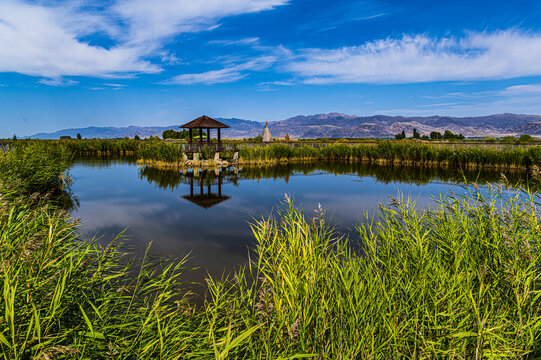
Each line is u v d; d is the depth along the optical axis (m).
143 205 10.68
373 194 12.65
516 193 2.87
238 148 30.59
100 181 16.50
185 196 12.40
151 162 26.69
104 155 39.22
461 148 25.14
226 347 1.51
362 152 31.22
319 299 2.21
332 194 12.77
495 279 2.27
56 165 12.61
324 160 33.50
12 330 1.38
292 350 1.86
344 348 2.03
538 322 1.74
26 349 1.49
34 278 1.75
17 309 1.67
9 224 2.46
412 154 27.80
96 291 2.46
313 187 14.68
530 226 2.43
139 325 2.32
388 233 3.29
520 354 1.70
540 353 1.67
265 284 2.38
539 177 2.69
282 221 2.75
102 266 2.56
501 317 1.91
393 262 2.89
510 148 23.16
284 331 1.99
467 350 1.90
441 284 2.24
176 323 2.47
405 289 2.27
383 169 23.73
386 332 2.00
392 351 1.93
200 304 3.76
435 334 1.93
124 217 9.00
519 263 2.18
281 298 2.12
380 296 2.27
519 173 19.47
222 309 2.85
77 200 11.43
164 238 7.02
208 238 7.03
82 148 40.66
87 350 1.80
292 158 32.00
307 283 2.12
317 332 2.04
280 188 14.50
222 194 12.84
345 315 2.17
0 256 1.93
